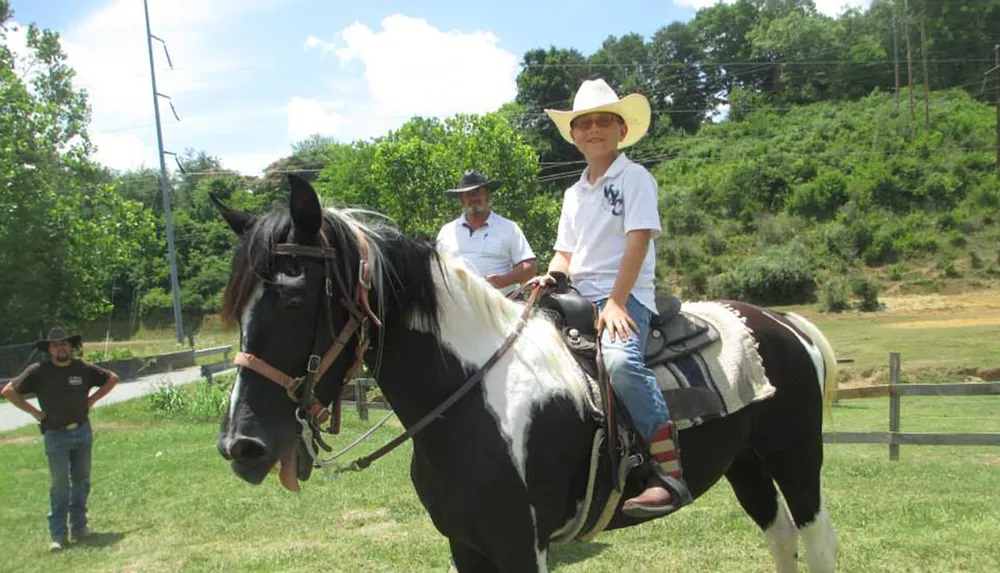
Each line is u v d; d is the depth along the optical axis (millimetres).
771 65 71875
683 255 39969
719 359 2855
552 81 56500
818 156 47750
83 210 23422
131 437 10469
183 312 37594
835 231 37844
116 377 6008
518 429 2311
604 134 2787
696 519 5254
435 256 2420
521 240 4750
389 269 2314
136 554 5242
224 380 15070
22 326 21359
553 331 2578
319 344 2061
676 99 75375
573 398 2438
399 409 2430
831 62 67625
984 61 60094
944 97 55031
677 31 79000
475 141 21531
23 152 21219
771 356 3045
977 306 29141
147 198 55125
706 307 3195
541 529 2344
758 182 45625
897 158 44906
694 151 56969
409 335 2361
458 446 2307
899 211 40656
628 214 2646
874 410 12148
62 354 5703
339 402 2209
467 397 2348
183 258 40375
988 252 34781
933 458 7457
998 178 40906
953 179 41250
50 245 21766
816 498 3150
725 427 2850
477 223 4770
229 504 6379
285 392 2006
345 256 2148
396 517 5770
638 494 2590
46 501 7105
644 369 2506
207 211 42562
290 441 2016
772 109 63750
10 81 21359
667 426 2492
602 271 2756
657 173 55219
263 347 1989
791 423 3088
